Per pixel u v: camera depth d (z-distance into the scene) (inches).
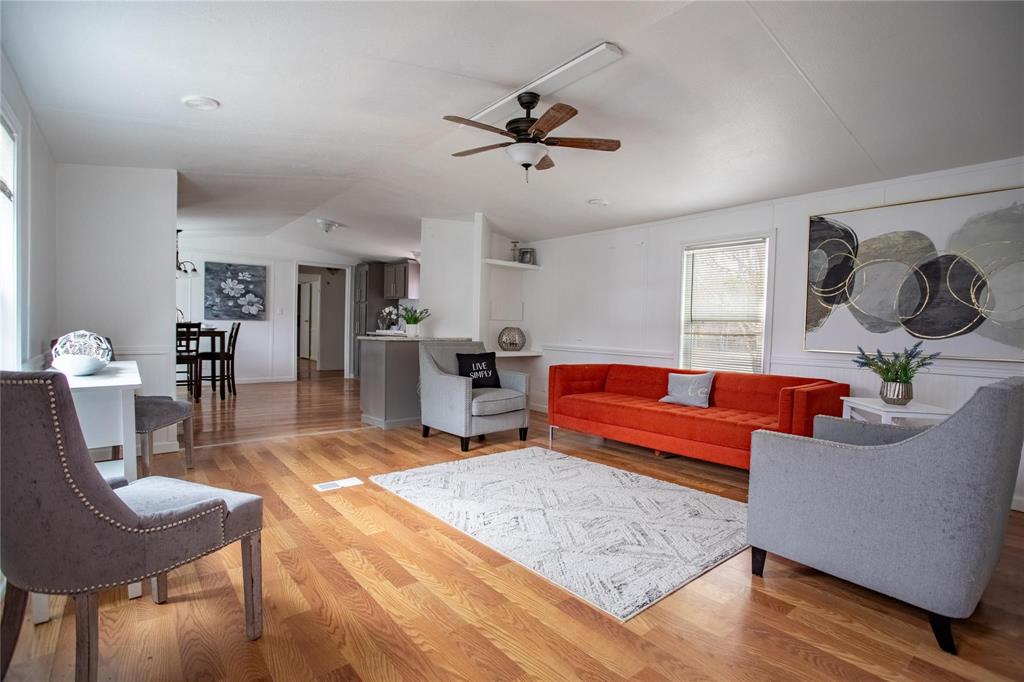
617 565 90.1
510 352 244.2
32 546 50.9
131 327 153.3
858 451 74.8
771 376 155.7
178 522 57.8
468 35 80.5
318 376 371.2
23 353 103.0
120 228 151.9
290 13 74.5
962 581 65.6
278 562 89.9
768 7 70.8
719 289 185.3
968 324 128.4
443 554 93.8
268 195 196.9
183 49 84.5
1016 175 121.9
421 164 151.3
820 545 78.9
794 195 161.6
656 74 90.4
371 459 156.7
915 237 137.3
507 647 67.2
